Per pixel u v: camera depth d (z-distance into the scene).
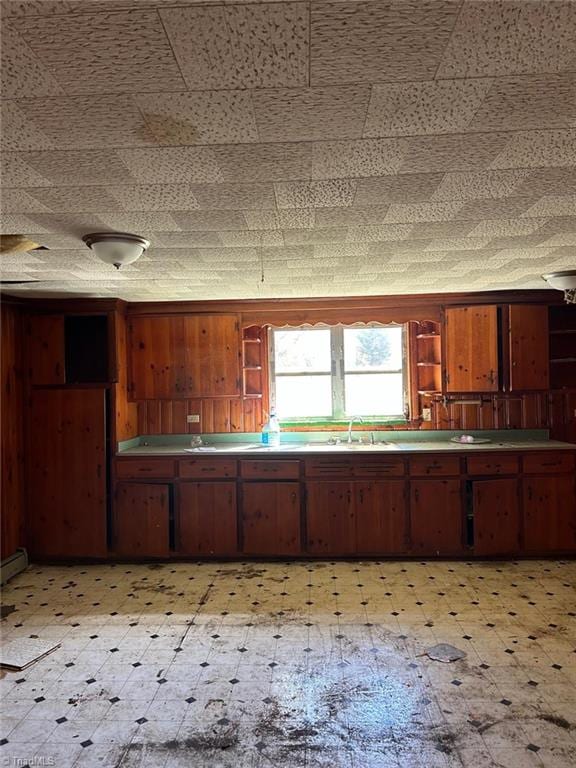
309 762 1.98
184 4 0.96
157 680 2.54
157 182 1.82
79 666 2.69
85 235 2.46
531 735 2.10
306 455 4.20
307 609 3.31
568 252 2.95
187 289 3.95
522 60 1.15
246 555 4.24
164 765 1.98
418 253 2.94
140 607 3.41
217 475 4.25
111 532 4.32
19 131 1.44
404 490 4.16
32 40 1.05
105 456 4.30
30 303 4.29
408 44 1.09
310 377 4.84
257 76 1.19
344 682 2.48
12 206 2.04
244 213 2.17
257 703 2.34
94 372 4.51
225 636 2.97
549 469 4.17
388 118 1.40
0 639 2.98
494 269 3.41
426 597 3.46
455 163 1.70
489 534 4.12
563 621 3.08
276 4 0.97
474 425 4.74
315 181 1.83
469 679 2.49
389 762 1.97
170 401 4.78
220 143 1.53
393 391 4.84
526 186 1.92
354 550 4.18
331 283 3.81
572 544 4.16
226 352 4.57
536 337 4.39
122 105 1.31
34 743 2.11
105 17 0.99
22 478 4.31
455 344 4.46
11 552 4.12
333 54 1.12
